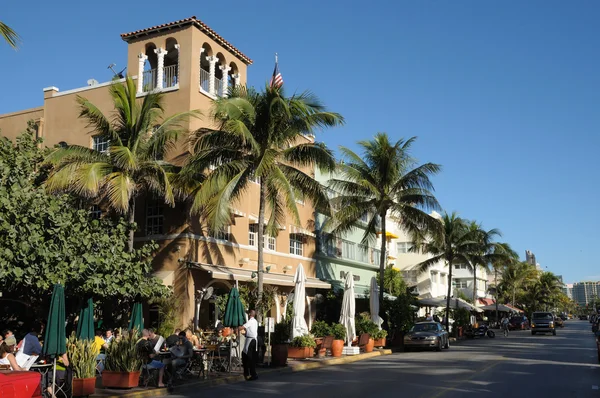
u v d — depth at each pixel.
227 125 20.22
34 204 15.66
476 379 15.56
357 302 42.16
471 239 44.75
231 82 30.69
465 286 81.62
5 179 16.19
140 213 25.48
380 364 21.03
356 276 39.59
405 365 20.33
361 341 26.67
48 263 15.38
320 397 12.55
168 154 25.28
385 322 33.00
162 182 21.44
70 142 27.22
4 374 9.03
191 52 25.97
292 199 20.95
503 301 91.38
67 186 20.75
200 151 21.86
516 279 87.88
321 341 24.38
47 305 18.75
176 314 23.50
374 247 47.25
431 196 31.27
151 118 22.11
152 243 19.75
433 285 63.09
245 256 28.27
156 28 26.61
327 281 36.97
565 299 156.62
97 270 17.17
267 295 23.81
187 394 13.72
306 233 34.44
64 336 11.67
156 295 20.28
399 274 48.31
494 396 12.45
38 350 12.98
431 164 30.92
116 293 18.08
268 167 20.52
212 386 15.25
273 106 21.38
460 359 22.59
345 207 31.56
